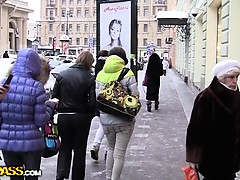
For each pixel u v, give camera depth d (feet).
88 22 341.00
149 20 326.24
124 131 18.31
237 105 13.30
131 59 36.88
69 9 345.10
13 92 14.14
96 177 21.08
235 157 13.34
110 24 37.01
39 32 350.43
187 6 92.89
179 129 35.22
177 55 144.97
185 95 65.67
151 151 27.07
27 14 298.97
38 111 14.23
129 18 36.37
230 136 13.21
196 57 71.36
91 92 18.37
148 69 46.09
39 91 14.25
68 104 18.33
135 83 18.58
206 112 13.28
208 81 51.90
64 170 18.75
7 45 250.98
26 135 14.20
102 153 26.18
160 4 324.80
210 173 13.46
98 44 37.93
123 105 17.85
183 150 27.43
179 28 111.65
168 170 22.63
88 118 18.57
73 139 18.69
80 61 18.84
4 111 14.20
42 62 15.66
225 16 35.83
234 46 33.60
